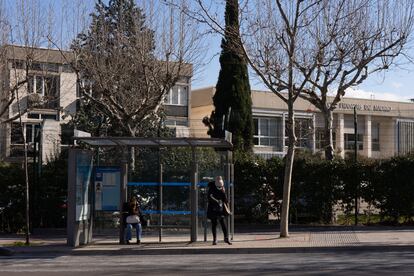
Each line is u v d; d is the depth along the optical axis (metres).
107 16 25.11
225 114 31.69
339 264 13.48
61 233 21.58
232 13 20.22
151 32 24.25
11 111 33.91
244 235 20.39
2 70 23.73
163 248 16.84
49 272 12.70
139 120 24.73
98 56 24.39
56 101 30.48
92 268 13.40
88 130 29.08
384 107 56.38
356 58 22.11
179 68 23.62
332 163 23.16
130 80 24.83
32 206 21.84
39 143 22.39
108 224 19.17
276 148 49.97
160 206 18.91
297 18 18.70
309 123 40.50
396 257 14.91
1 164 22.98
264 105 49.59
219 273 12.24
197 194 18.47
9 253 16.81
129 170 19.05
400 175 22.91
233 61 32.09
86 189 18.30
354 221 23.23
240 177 23.20
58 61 26.84
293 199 23.12
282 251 16.75
